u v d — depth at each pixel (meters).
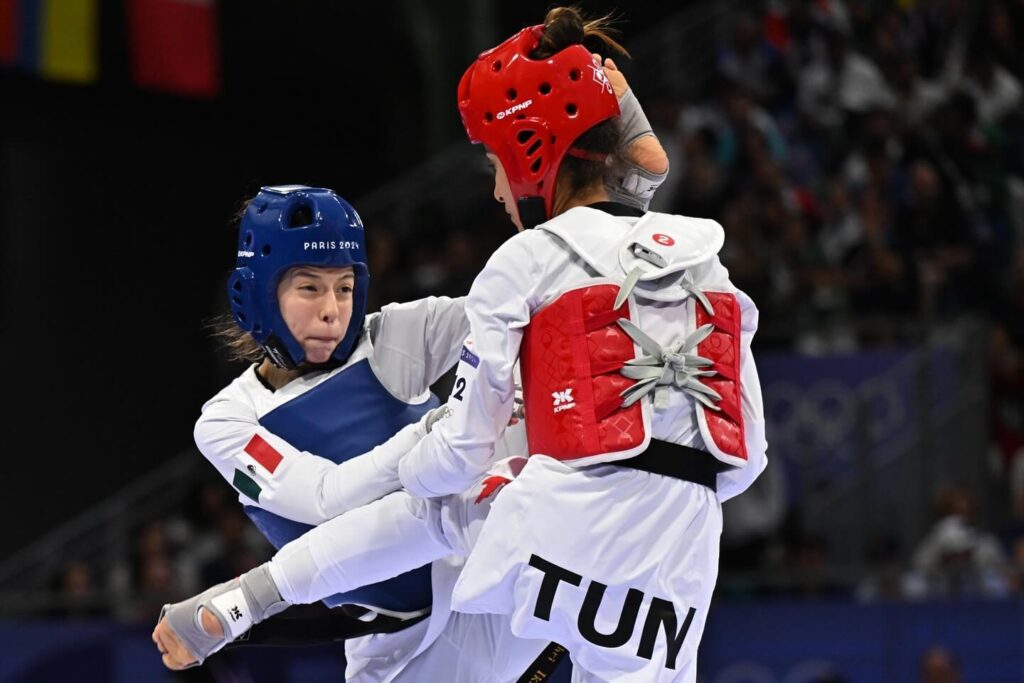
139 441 18.30
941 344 13.57
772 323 14.08
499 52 4.38
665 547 4.02
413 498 4.56
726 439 4.10
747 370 4.40
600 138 4.32
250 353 5.18
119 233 18.42
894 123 15.88
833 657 10.89
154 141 18.78
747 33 17.20
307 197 4.77
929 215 14.95
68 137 17.91
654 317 4.09
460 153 17.52
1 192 17.30
